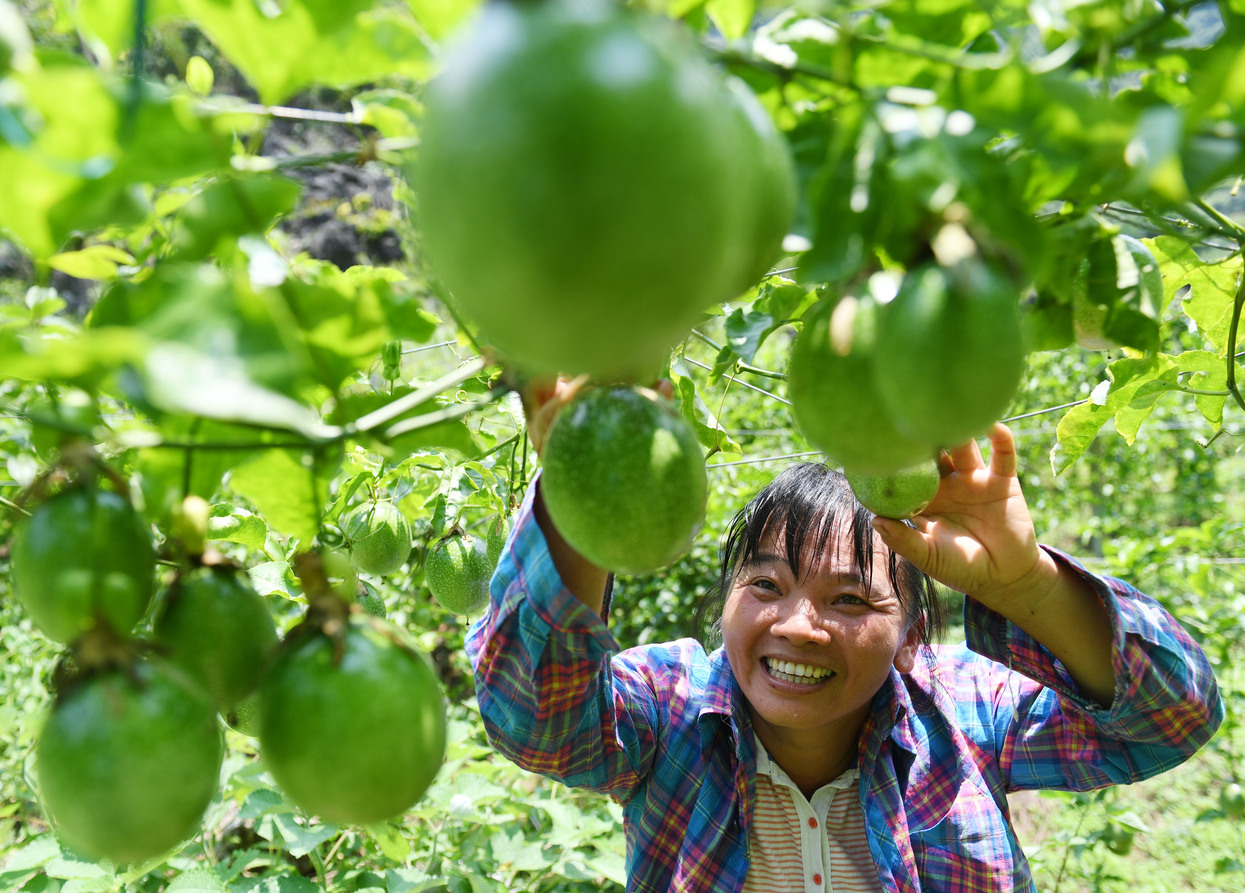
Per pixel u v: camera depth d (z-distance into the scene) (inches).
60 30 31.8
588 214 16.9
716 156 18.1
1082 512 289.9
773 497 74.4
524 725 63.6
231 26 26.3
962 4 27.5
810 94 27.7
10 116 22.2
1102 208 35.8
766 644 71.9
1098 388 59.7
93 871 85.5
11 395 74.7
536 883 116.3
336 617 28.5
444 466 84.9
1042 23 28.0
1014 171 25.5
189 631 29.3
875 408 27.5
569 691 61.7
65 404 29.5
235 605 30.2
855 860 76.9
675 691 82.6
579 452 33.4
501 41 17.9
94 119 22.8
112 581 26.9
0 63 22.7
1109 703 64.0
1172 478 300.0
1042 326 33.8
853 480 45.4
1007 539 59.4
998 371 24.1
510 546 54.2
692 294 18.4
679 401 62.2
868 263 28.0
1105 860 154.9
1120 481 269.0
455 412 33.4
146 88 23.3
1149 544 148.9
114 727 24.7
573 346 18.6
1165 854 178.5
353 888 101.3
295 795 27.3
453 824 113.3
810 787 79.0
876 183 25.2
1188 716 63.0
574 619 46.1
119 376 25.1
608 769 74.9
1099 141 23.5
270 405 19.8
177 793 25.0
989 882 74.0
